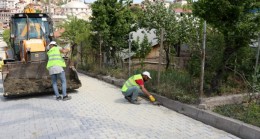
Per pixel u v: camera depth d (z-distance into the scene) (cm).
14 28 1106
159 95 806
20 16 1112
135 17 1340
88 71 1507
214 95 733
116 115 692
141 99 853
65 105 799
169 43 1166
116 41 1338
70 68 1020
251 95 684
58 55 875
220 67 739
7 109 773
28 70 969
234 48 711
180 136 552
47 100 869
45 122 648
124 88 809
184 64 1134
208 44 829
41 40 1020
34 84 938
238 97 705
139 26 1277
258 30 650
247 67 825
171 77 892
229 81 834
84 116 688
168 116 682
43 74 995
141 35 1573
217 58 784
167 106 761
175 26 1134
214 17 675
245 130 536
